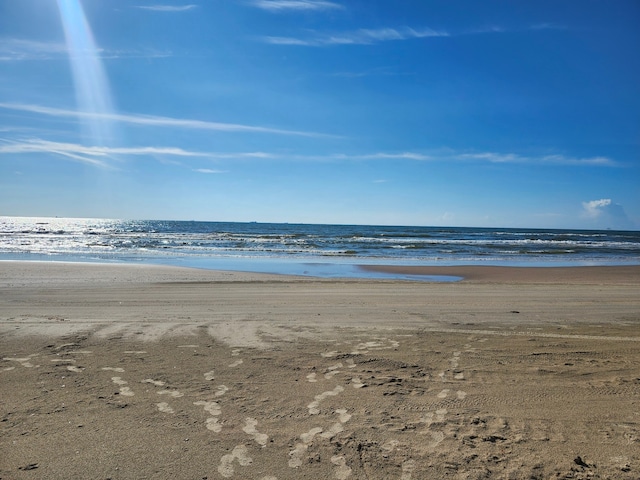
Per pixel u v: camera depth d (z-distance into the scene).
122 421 3.45
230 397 3.97
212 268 20.83
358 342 6.09
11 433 3.23
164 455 2.93
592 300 10.82
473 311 9.01
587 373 4.69
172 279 15.46
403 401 3.88
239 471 2.75
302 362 5.09
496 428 3.34
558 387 4.25
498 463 2.83
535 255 32.72
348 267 21.91
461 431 3.29
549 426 3.37
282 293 11.86
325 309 9.20
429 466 2.80
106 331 6.66
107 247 33.59
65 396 3.97
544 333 6.77
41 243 36.47
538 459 2.87
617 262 27.77
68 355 5.31
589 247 44.06
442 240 52.59
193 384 4.31
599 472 2.71
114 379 4.44
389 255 30.34
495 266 23.34
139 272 17.22
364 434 3.24
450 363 5.07
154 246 35.75
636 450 2.98
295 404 3.81
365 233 75.12
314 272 19.55
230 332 6.70
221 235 58.00
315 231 86.62
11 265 18.33
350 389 4.19
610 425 3.38
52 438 3.16
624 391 4.13
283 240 47.25
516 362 5.11
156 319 7.81
